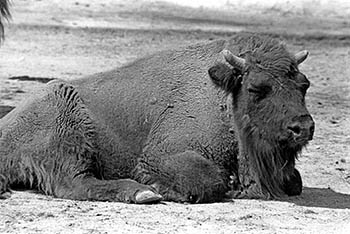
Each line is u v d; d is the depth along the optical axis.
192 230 10.97
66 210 11.88
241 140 12.76
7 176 13.11
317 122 21.70
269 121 12.28
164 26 42.03
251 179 12.95
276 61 12.46
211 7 51.25
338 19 48.44
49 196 12.88
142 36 38.03
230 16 47.91
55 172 12.88
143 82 13.56
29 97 13.65
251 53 12.72
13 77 26.27
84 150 12.93
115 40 36.38
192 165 12.62
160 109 13.24
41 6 44.88
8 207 12.00
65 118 12.99
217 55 13.38
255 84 12.38
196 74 13.42
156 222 11.31
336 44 38.69
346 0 53.53
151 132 13.17
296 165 16.25
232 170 13.05
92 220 11.34
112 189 12.60
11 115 13.50
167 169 12.74
